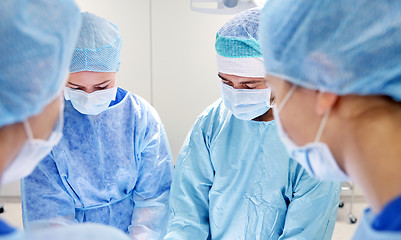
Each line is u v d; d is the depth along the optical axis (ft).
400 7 1.91
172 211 4.62
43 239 1.74
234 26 4.14
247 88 4.25
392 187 1.72
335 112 2.10
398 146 1.79
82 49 4.59
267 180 4.46
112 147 5.20
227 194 4.56
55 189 4.99
